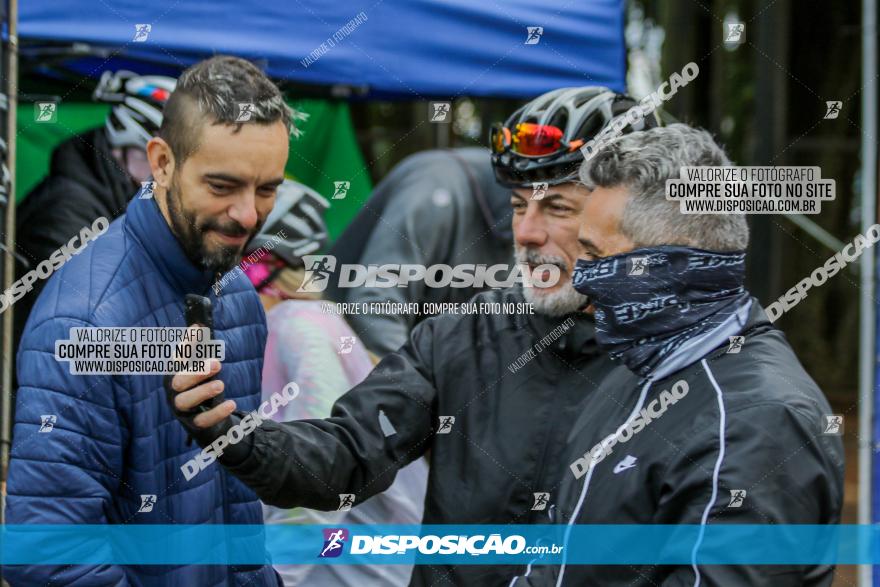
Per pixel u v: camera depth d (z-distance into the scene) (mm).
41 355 1723
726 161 1508
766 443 1291
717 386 1386
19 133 2723
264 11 2400
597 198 1514
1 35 1865
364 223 2812
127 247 1821
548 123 1865
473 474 1890
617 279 1488
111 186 2598
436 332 1959
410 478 2404
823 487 1300
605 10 2529
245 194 1835
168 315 1812
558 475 1837
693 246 1466
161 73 2562
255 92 1822
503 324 1934
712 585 1253
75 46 2326
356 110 3873
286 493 1709
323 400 2332
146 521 1795
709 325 1455
